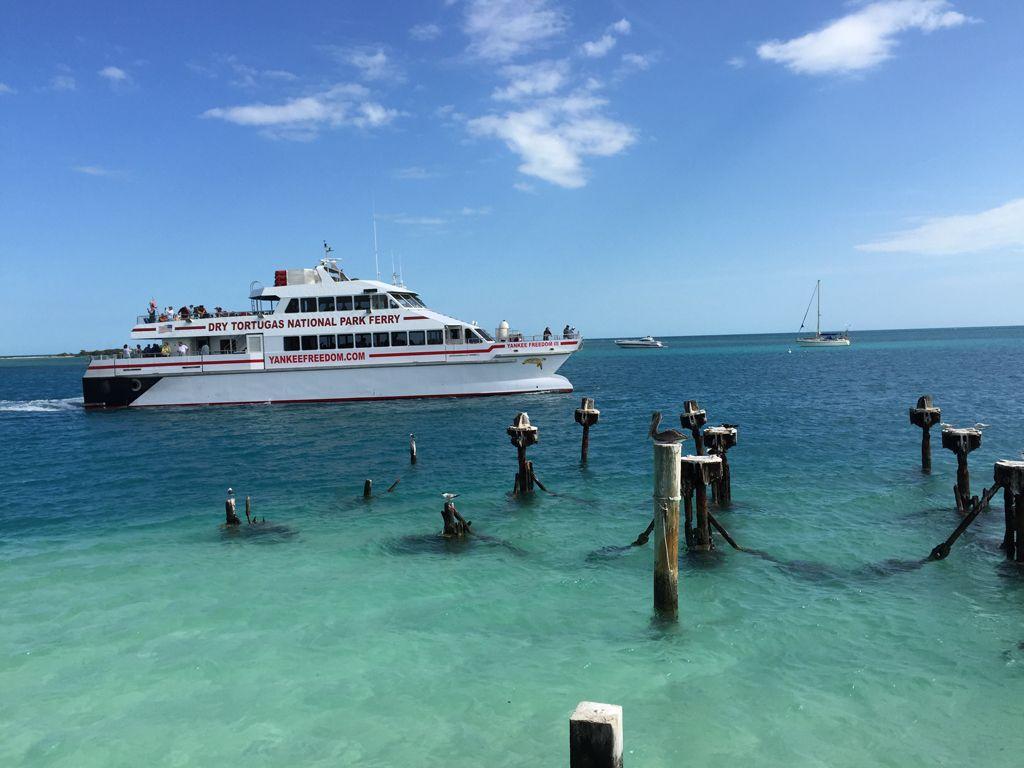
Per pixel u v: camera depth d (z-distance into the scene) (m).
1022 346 129.75
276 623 10.22
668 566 9.74
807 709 7.59
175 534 15.23
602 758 4.51
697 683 8.20
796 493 17.33
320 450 26.31
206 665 8.92
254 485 20.45
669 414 36.00
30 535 15.40
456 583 11.79
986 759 6.69
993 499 16.36
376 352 39.31
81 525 16.19
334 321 39.44
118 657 9.18
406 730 7.37
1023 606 10.24
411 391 39.66
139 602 11.12
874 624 9.72
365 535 14.84
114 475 22.48
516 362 39.88
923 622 9.76
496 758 6.83
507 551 13.50
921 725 7.26
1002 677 8.22
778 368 78.06
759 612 10.20
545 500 17.64
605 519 15.73
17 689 8.38
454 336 39.53
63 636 9.86
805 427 29.58
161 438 30.30
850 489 17.67
